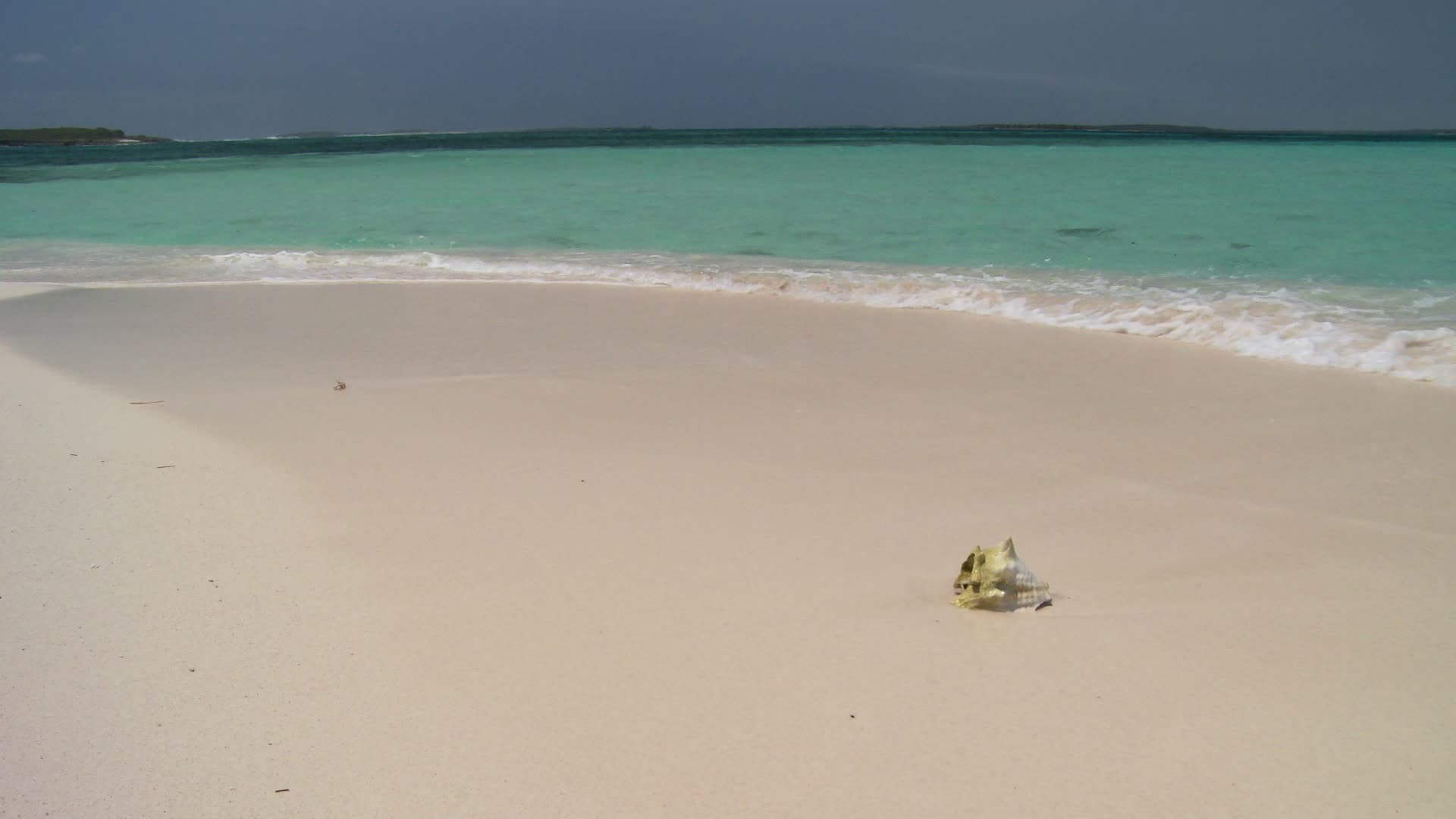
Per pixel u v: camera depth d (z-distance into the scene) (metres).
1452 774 2.68
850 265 11.31
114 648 3.42
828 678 3.20
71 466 5.19
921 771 2.74
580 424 5.94
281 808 2.63
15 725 2.99
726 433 5.75
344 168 28.56
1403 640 3.38
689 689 3.14
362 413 6.15
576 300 9.76
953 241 12.77
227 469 5.16
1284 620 3.54
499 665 3.30
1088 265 10.87
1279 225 13.27
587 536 4.33
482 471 5.14
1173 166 23.72
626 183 21.66
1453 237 11.98
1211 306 8.53
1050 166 24.53
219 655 3.37
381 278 11.27
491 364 7.37
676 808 2.62
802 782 2.71
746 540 4.29
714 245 13.03
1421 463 5.09
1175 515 4.54
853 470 5.14
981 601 3.63
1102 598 3.75
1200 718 2.95
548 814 2.60
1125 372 6.94
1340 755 2.77
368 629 3.54
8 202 20.19
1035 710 3.00
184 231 15.48
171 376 7.09
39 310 9.71
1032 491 4.85
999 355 7.45
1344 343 7.30
